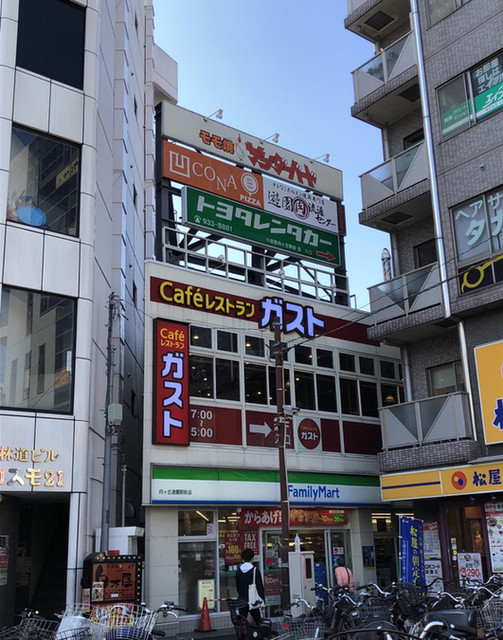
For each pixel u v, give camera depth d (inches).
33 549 644.7
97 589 493.4
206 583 664.4
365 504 810.2
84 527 525.3
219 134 828.0
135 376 902.4
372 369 883.4
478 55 666.2
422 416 670.5
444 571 645.9
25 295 538.9
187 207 763.4
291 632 313.7
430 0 724.0
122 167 835.4
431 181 688.4
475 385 634.2
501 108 639.8
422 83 716.7
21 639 341.4
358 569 788.0
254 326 771.4
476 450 620.4
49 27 599.8
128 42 926.4
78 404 541.0
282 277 839.7
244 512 710.5
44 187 566.3
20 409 516.1
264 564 712.4
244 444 721.0
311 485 763.4
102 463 624.1
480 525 625.9
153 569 629.0
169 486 650.8
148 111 1151.0
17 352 525.0
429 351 730.8
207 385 713.6
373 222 772.0
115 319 735.7
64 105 588.7
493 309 629.3
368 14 809.5
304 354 812.6
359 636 322.7
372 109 792.9
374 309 740.0
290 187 890.1
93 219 589.0
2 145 541.0
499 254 613.9
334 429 813.2
